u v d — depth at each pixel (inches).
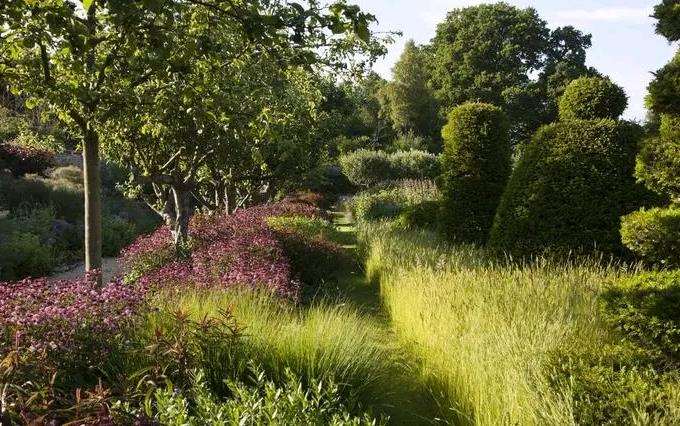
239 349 189.0
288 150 509.7
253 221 532.4
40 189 745.6
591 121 326.6
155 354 164.2
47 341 165.6
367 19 133.5
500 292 261.3
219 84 245.1
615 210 307.9
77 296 195.6
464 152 448.5
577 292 253.8
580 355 181.3
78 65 185.3
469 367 191.0
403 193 969.5
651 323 183.8
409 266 374.9
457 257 371.9
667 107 189.9
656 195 303.4
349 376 190.9
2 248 480.1
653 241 196.4
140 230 761.6
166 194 458.9
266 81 299.6
